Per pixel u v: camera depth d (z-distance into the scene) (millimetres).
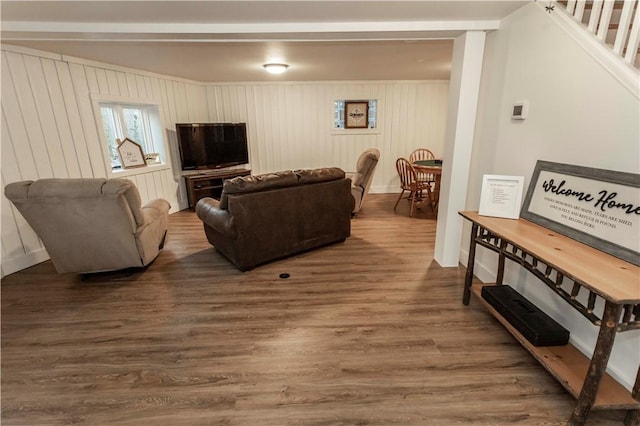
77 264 2703
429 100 6148
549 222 1850
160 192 4949
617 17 2139
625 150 1498
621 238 1453
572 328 1847
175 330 2156
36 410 1559
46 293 2646
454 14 2250
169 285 2766
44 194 2320
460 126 2656
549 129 1944
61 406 1579
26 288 2729
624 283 1226
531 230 1835
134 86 4398
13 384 1716
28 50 3080
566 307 1885
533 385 1674
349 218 3686
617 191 1501
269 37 2572
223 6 2053
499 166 2457
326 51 3555
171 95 5094
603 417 1481
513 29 2225
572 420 1414
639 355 1454
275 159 6316
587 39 1671
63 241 2568
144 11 2133
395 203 5594
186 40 2611
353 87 6016
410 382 1700
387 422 1476
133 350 1968
